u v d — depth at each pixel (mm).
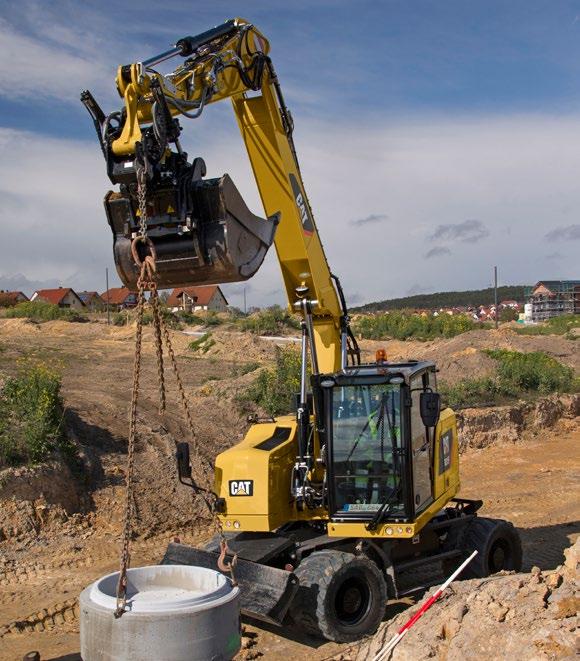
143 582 6012
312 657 7805
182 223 6602
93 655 5168
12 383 13977
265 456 8438
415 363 9016
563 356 27844
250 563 7723
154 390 21547
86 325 43562
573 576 6082
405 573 9406
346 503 8453
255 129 8742
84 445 13859
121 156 6434
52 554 10898
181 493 13336
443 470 9430
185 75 7629
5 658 7887
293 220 8781
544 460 17656
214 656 5180
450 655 6000
